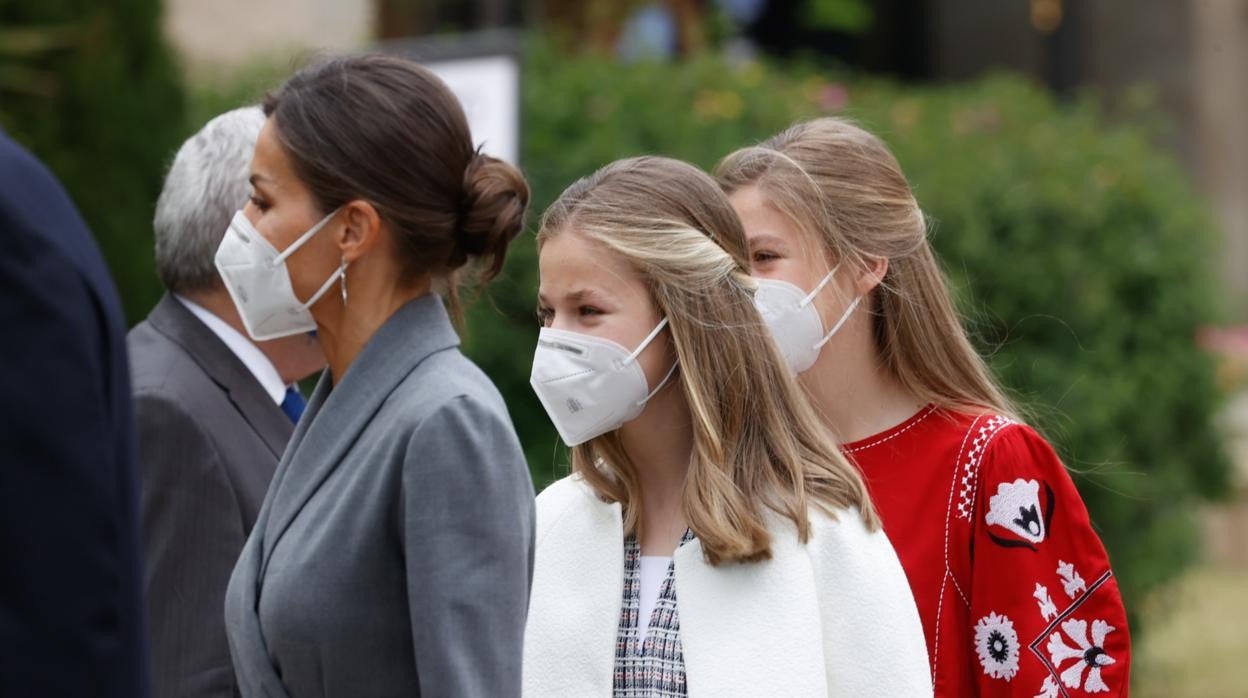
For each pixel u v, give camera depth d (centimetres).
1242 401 3228
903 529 1141
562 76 2466
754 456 960
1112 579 1109
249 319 948
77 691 619
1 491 614
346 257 920
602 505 1013
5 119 2181
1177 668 2997
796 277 1165
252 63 2684
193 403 1109
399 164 910
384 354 917
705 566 949
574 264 968
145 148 2292
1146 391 2453
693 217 980
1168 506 2536
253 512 1112
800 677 916
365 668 866
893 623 934
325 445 908
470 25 3788
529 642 985
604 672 966
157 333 1162
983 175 2381
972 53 4838
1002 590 1105
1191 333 2509
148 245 2298
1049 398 2341
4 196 643
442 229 924
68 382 633
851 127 1236
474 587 850
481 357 2216
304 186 917
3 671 608
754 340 970
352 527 870
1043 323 2378
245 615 894
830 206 1170
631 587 991
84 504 627
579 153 2331
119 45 2272
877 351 1197
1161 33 4791
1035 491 1116
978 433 1142
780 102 2520
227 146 1158
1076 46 4816
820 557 943
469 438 871
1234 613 3494
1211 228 2616
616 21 3528
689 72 2539
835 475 971
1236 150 4794
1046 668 1088
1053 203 2377
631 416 983
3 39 2166
